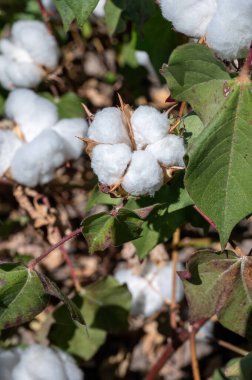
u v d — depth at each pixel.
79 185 1.16
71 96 1.11
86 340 1.03
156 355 1.21
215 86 0.72
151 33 0.97
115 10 0.94
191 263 0.76
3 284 0.81
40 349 1.00
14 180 1.05
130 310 1.05
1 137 1.01
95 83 1.26
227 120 0.72
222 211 0.72
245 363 0.84
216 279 0.77
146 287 1.13
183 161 0.76
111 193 0.75
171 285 1.12
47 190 1.08
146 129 0.75
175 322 1.05
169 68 0.71
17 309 0.81
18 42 1.09
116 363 1.24
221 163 0.72
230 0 0.72
